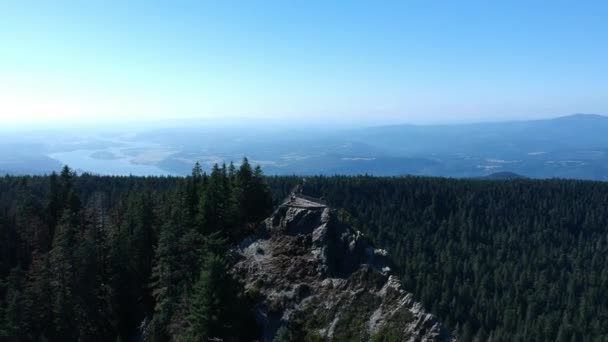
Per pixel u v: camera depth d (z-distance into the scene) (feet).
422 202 641.81
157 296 202.49
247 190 243.81
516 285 479.41
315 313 172.24
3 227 267.18
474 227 607.78
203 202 227.40
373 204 615.16
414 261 487.61
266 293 185.06
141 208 242.58
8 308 192.54
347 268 183.32
